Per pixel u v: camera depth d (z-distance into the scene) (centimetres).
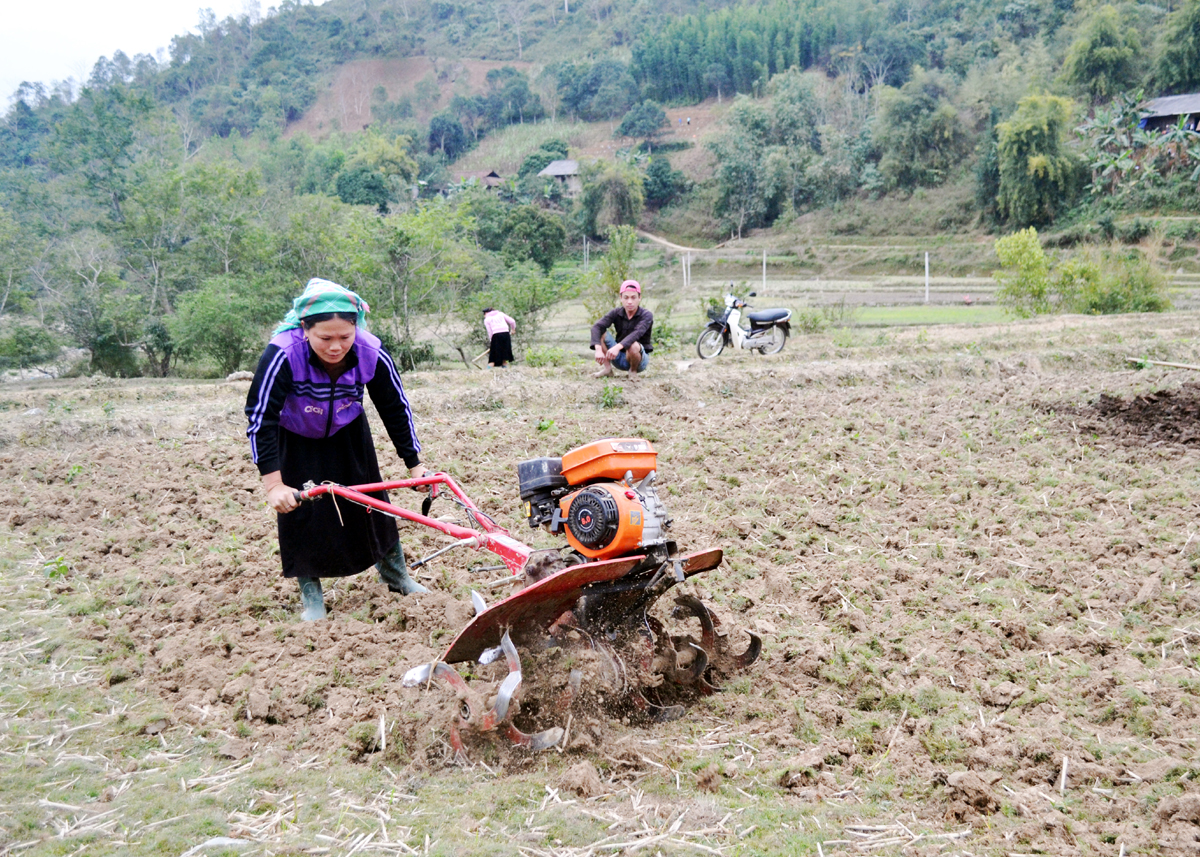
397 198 9344
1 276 3198
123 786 359
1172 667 462
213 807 344
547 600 388
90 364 3309
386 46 19388
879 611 536
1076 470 826
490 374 1282
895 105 8788
